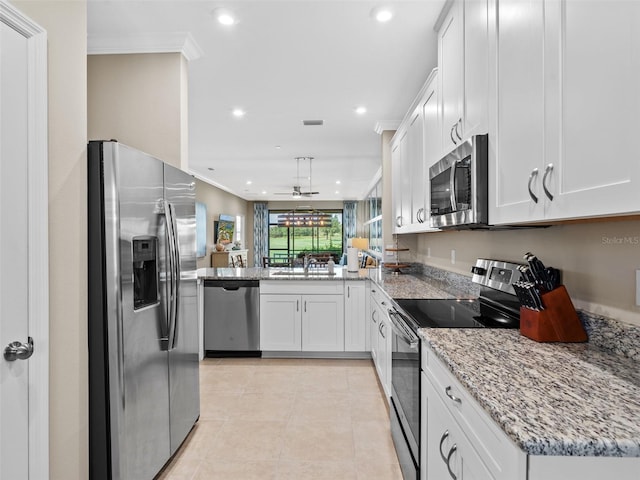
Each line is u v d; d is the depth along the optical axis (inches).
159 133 98.4
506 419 31.2
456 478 44.6
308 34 93.0
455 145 74.5
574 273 56.7
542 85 44.1
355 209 487.8
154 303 72.4
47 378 50.1
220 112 150.1
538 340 54.2
